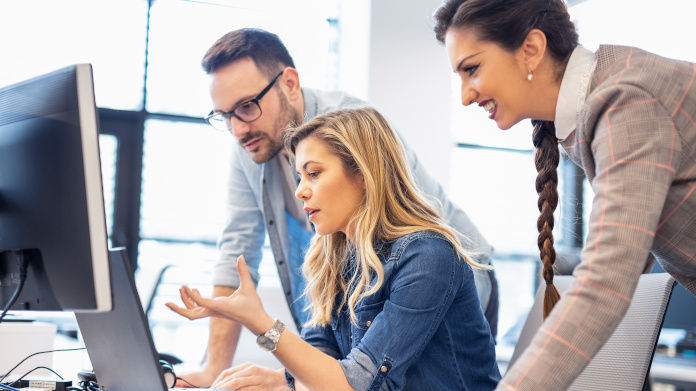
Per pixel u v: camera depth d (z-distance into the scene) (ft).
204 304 3.87
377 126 4.75
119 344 3.90
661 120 3.44
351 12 14.24
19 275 3.65
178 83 14.10
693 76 3.67
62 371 6.07
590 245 3.34
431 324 4.25
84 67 3.34
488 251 7.36
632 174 3.33
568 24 3.98
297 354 4.01
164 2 13.98
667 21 13.12
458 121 15.03
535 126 4.60
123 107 13.75
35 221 3.52
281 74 6.65
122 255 3.60
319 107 6.95
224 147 14.40
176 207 14.02
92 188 3.28
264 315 4.02
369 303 4.56
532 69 3.93
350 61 14.08
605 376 4.33
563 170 13.88
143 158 13.89
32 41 13.17
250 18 14.38
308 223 7.18
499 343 11.93
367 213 4.57
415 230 4.54
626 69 3.66
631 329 4.32
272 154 6.79
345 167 4.65
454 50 4.04
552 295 4.41
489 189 15.03
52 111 3.41
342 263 4.98
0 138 3.69
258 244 7.56
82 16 13.51
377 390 4.07
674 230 3.85
